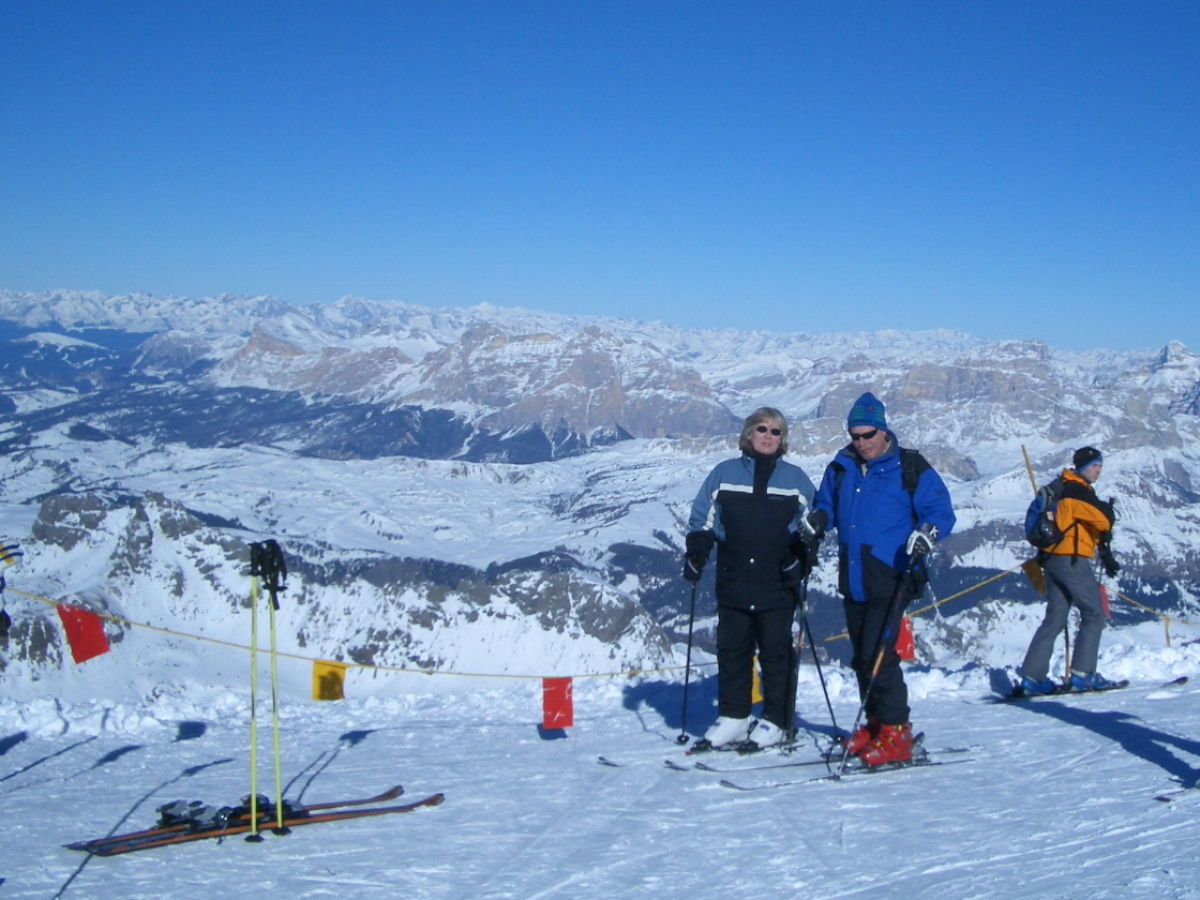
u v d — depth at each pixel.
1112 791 7.18
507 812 7.62
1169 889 5.27
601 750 9.80
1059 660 12.92
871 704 8.38
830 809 7.19
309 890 6.03
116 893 6.08
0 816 8.05
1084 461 11.37
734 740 9.12
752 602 8.77
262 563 7.23
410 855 6.64
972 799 7.22
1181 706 10.22
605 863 6.34
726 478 8.82
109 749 10.97
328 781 9.05
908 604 8.41
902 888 5.64
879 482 8.34
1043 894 5.38
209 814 7.42
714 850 6.47
